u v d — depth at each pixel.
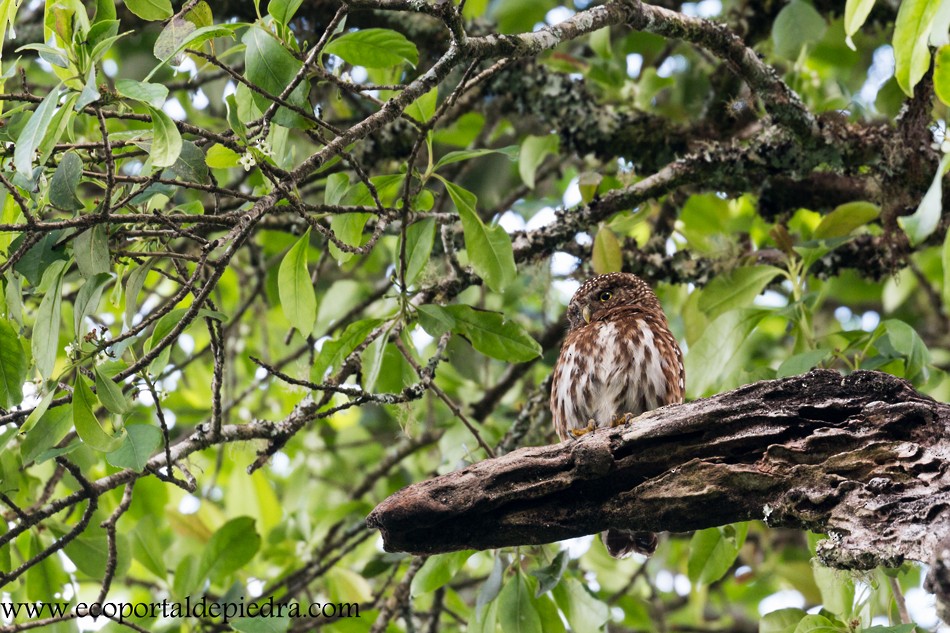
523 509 6.93
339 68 8.27
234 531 11.36
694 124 12.33
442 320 8.60
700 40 9.46
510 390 13.99
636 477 6.79
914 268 14.62
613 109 12.37
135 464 7.32
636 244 12.39
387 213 7.98
